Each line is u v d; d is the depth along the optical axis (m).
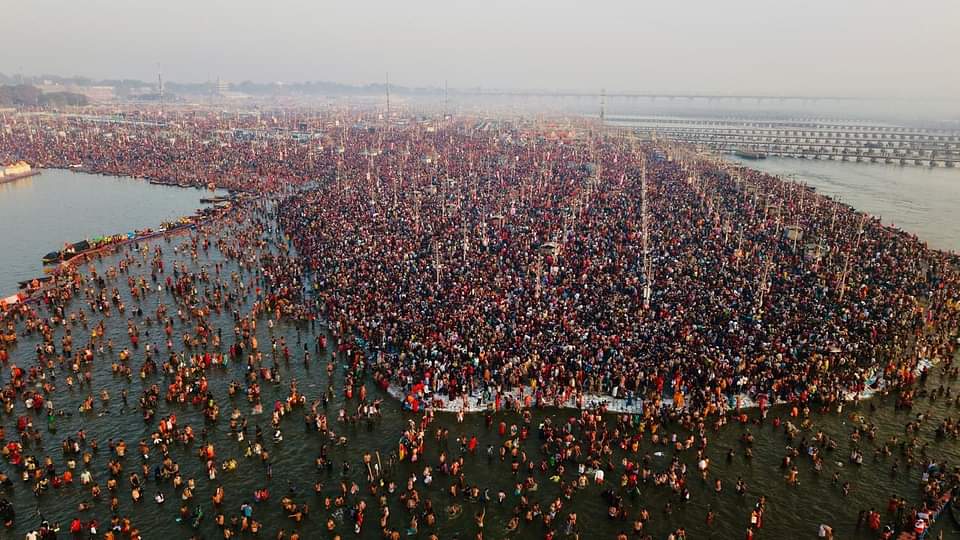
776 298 60.25
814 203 115.12
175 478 36.16
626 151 193.75
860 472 38.28
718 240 82.62
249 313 60.94
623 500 35.66
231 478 37.38
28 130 195.12
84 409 43.41
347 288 63.03
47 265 77.44
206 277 69.88
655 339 50.81
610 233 85.62
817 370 47.03
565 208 102.00
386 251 76.12
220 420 43.25
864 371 47.78
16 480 36.47
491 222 91.56
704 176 142.88
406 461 39.09
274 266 72.31
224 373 49.56
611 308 57.31
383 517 33.38
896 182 167.25
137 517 33.84
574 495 36.06
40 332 56.06
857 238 84.69
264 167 141.50
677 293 60.94
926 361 51.09
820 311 57.03
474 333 51.84
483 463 38.91
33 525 33.06
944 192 151.75
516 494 35.91
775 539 33.03
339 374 49.81
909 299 60.75
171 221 99.25
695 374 46.12
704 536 33.19
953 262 78.94
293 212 97.38
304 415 44.06
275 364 49.97
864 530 33.66
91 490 35.78
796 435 41.56
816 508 35.34
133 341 53.78
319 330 57.56
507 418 43.66
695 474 38.00
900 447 40.56
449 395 45.81
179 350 53.09
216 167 142.75
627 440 39.88
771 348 49.31
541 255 73.62
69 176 141.38
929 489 35.56
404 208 100.69
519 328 52.59
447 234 84.44
